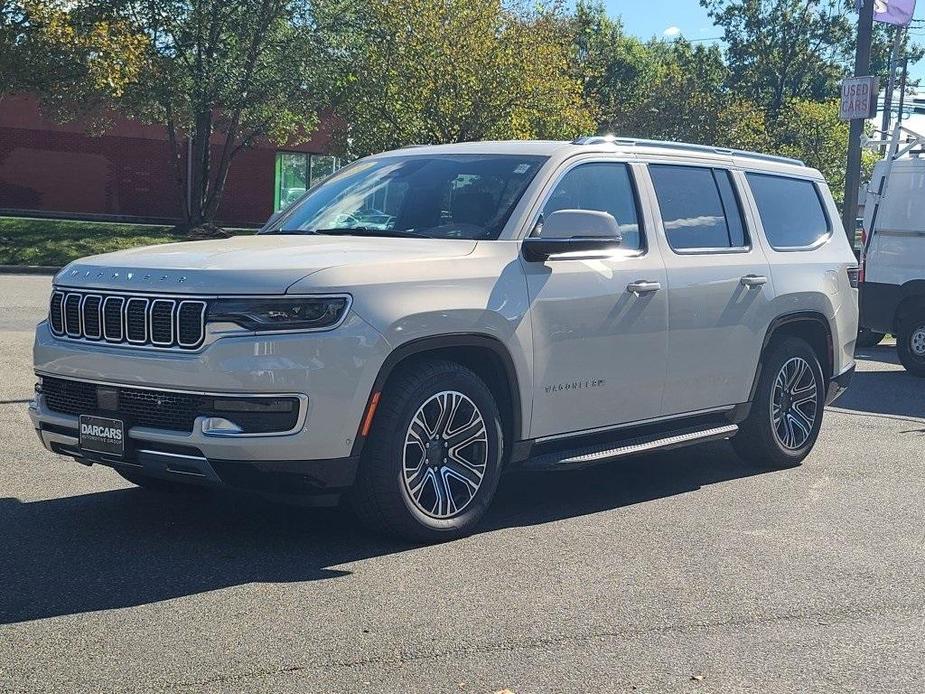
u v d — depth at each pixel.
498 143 6.69
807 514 6.51
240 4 32.81
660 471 7.65
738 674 4.08
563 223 5.81
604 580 5.12
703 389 7.01
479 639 4.33
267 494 5.20
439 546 5.58
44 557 5.21
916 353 13.64
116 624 4.38
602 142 6.61
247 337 4.96
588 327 6.16
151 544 5.46
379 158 7.02
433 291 5.43
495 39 32.34
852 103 18.55
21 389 9.67
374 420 5.30
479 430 5.66
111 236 31.61
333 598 4.75
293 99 34.19
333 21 33.78
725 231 7.28
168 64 32.00
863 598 5.00
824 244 8.16
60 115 31.86
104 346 5.30
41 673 3.89
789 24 66.56
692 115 48.72
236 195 42.91
